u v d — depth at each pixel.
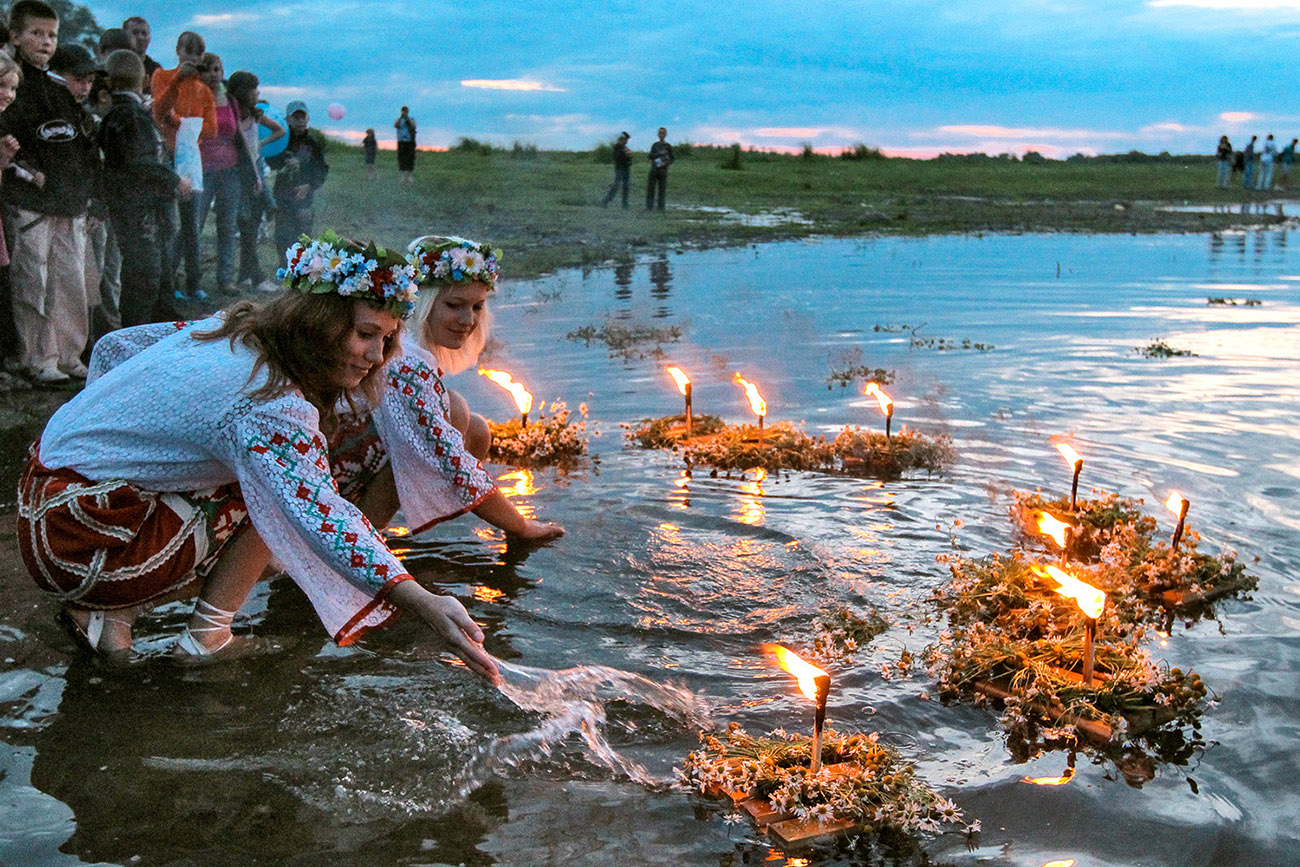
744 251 18.20
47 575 3.51
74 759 3.12
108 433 3.44
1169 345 9.45
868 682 3.64
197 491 3.56
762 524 5.00
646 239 19.22
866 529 4.95
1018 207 29.42
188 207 9.92
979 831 2.84
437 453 4.44
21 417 6.38
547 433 6.20
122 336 3.77
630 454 6.15
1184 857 2.71
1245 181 38.78
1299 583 4.40
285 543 3.33
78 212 7.13
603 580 4.40
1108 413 6.99
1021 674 3.50
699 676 3.67
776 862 2.72
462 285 4.59
